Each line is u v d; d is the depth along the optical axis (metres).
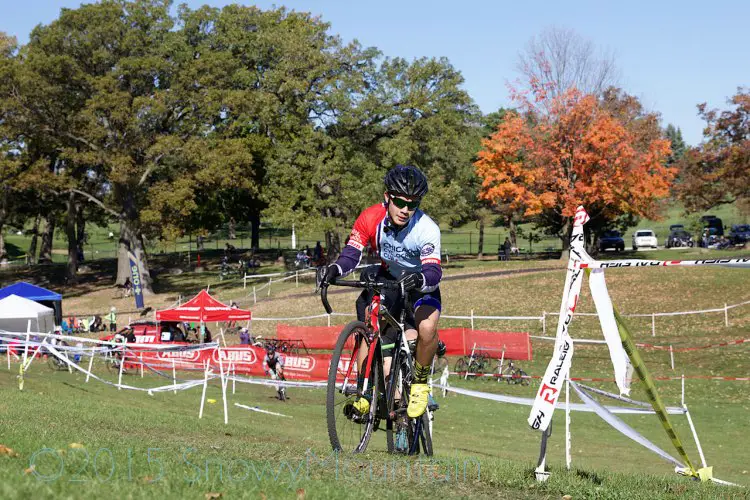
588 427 18.78
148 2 54.56
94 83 52.22
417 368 5.79
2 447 4.50
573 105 54.72
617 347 5.19
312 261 67.31
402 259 5.79
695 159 62.50
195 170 55.66
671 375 27.89
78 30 54.03
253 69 64.31
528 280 47.72
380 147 54.03
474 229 120.44
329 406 5.67
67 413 10.91
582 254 5.35
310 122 55.69
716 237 70.12
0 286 69.00
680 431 18.48
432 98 55.91
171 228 54.19
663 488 5.58
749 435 17.84
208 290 58.38
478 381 28.25
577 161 54.88
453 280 51.16
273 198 55.56
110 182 59.91
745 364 28.47
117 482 3.70
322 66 53.47
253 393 24.12
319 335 33.88
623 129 55.12
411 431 6.22
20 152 60.50
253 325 43.28
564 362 5.40
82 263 81.12
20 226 84.62
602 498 5.01
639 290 42.34
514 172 56.69
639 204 58.62
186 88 55.03
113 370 27.34
